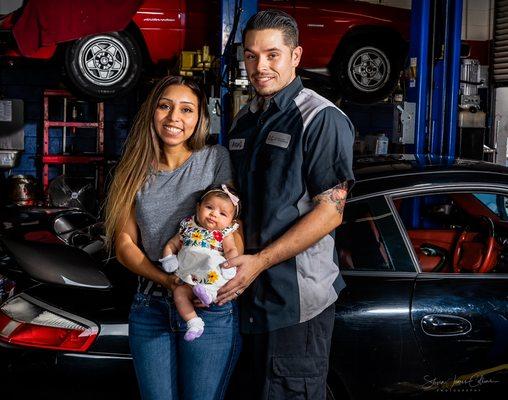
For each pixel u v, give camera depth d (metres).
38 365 2.30
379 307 2.47
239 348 2.08
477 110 5.76
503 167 2.95
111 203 2.07
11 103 8.23
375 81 7.12
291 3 6.93
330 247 2.08
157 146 2.06
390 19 7.04
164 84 2.04
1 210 4.51
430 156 3.19
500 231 3.29
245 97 4.40
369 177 2.75
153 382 2.02
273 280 2.00
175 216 2.03
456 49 5.37
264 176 2.01
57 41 6.18
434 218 3.53
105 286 2.47
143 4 6.57
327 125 1.96
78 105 8.88
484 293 2.57
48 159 8.21
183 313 1.92
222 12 4.76
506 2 8.73
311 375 2.06
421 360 2.47
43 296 2.42
